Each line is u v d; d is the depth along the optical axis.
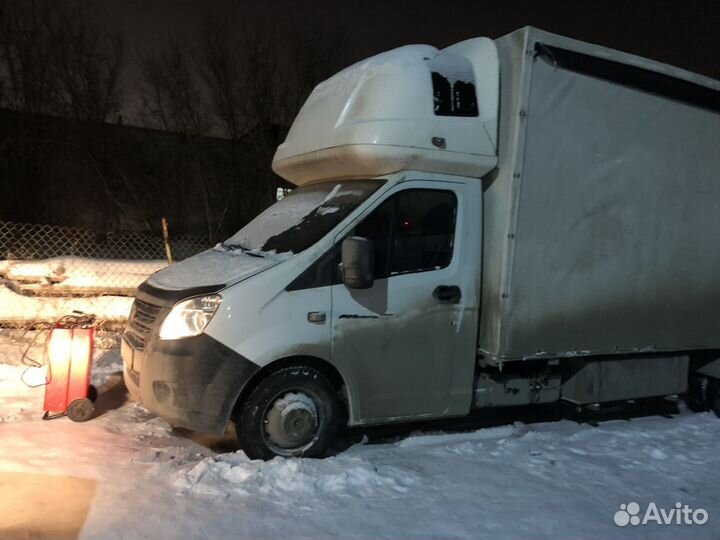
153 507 3.83
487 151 4.88
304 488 4.14
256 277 4.44
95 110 19.11
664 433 5.69
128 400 6.03
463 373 5.02
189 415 4.37
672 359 6.06
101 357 7.15
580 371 5.68
